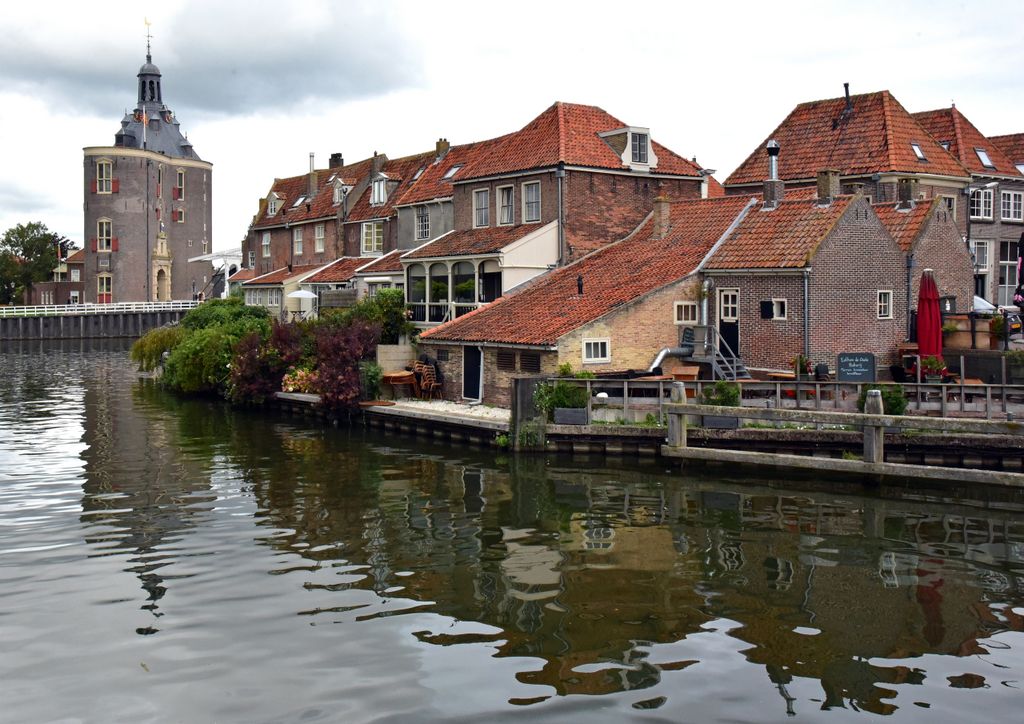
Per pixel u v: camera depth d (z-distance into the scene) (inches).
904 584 582.9
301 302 2175.2
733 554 649.0
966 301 1346.0
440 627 516.1
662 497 821.9
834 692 434.6
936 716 412.2
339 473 948.6
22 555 656.4
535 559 641.6
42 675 458.0
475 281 1501.0
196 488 880.9
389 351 1359.5
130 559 647.8
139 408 1544.0
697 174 1605.6
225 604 554.6
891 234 1278.3
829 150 1592.0
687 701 425.7
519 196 1553.9
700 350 1215.6
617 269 1343.5
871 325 1224.8
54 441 1176.8
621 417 1020.5
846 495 821.2
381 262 1881.2
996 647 486.0
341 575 609.6
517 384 1028.5
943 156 1593.3
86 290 4197.8
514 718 410.6
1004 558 636.1
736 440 964.6
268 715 415.2
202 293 4003.4
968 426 791.7
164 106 4584.2
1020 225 1770.4
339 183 2240.4
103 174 4151.1
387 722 408.2
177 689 441.7
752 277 1211.2
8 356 2854.3
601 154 1525.6
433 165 1946.4
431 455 1047.6
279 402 1497.3
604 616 530.9
